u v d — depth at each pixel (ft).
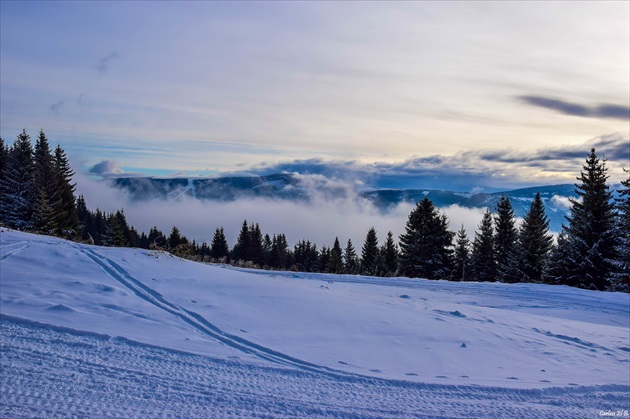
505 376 20.93
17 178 132.98
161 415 13.78
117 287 27.02
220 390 15.96
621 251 97.45
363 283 57.47
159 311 24.27
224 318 24.81
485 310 37.52
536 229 131.85
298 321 26.40
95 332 19.77
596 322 40.09
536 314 42.45
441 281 64.39
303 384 17.37
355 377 18.65
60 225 137.49
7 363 16.12
